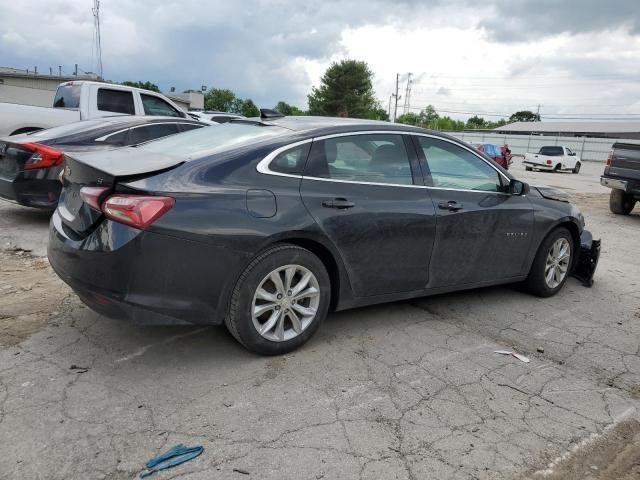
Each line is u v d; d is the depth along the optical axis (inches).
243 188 127.0
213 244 120.4
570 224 209.0
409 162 160.1
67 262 123.1
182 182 120.6
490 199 177.8
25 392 114.9
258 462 96.9
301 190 135.7
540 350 154.4
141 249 113.8
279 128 147.2
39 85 1174.3
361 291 150.2
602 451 107.0
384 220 148.0
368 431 108.4
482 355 148.4
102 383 120.5
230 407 113.9
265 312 134.6
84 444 99.0
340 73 3378.4
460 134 2333.9
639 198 447.5
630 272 256.8
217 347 141.3
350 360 139.2
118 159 129.3
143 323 118.0
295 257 133.6
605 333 171.9
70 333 145.0
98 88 388.2
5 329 146.0
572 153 1259.2
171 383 122.3
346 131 149.3
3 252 225.3
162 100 427.8
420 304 187.5
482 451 104.4
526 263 194.1
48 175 250.5
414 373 134.6
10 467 92.0
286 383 125.3
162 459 96.1
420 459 100.7
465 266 173.0
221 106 3816.4
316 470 95.7
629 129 2517.2
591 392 131.2
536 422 116.0
